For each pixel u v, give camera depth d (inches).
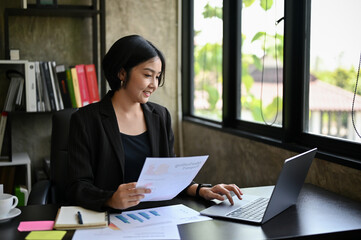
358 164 72.7
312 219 61.8
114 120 73.4
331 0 84.8
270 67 105.7
